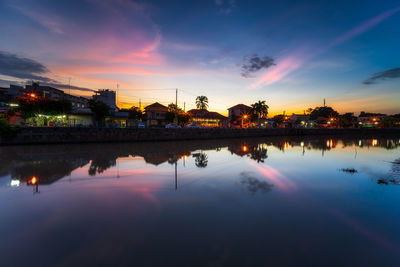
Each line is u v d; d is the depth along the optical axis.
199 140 38.78
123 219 5.97
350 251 4.52
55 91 47.44
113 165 14.09
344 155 20.56
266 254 4.34
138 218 6.04
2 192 8.39
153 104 61.81
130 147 25.48
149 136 33.50
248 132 49.41
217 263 4.00
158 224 5.67
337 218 6.19
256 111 75.88
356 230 5.47
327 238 5.05
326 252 4.46
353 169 13.59
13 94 44.19
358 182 10.38
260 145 30.33
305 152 22.64
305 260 4.17
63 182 9.91
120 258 4.16
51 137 26.03
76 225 5.58
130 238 4.94
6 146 23.38
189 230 5.35
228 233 5.22
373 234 5.27
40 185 9.40
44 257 4.20
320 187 9.44
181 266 3.90
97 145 26.88
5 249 4.47
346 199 7.87
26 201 7.40
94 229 5.37
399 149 26.55
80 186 9.28
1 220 5.88
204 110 76.12
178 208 6.82
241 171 12.65
